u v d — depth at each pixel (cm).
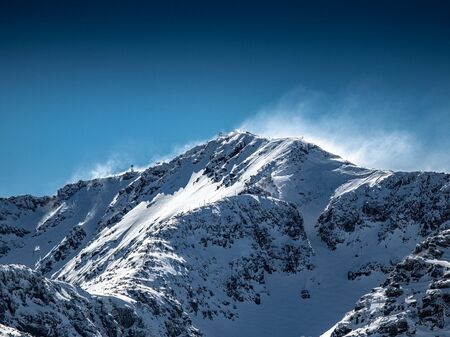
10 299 14850
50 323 15100
